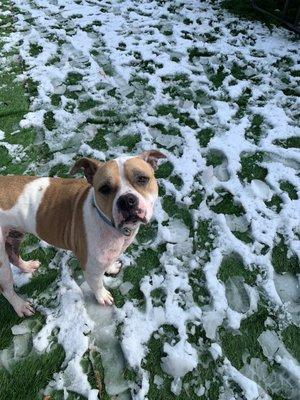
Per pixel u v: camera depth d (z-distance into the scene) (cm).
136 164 73
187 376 81
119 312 91
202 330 88
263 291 94
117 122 136
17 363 84
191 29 175
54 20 182
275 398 79
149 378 81
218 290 94
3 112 138
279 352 85
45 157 125
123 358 84
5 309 92
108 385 80
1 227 82
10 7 191
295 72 153
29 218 84
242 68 156
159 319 89
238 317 89
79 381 80
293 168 121
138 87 149
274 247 103
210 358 84
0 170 121
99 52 165
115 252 79
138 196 70
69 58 162
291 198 114
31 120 135
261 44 166
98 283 86
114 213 70
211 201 113
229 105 142
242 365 83
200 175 120
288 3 171
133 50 165
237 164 122
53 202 83
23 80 151
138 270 99
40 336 87
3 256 82
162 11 186
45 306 92
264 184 117
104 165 74
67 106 142
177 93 147
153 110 140
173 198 114
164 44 168
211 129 133
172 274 97
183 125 135
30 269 98
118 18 183
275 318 90
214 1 191
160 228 106
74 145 128
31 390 80
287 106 141
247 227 108
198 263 100
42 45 167
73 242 82
